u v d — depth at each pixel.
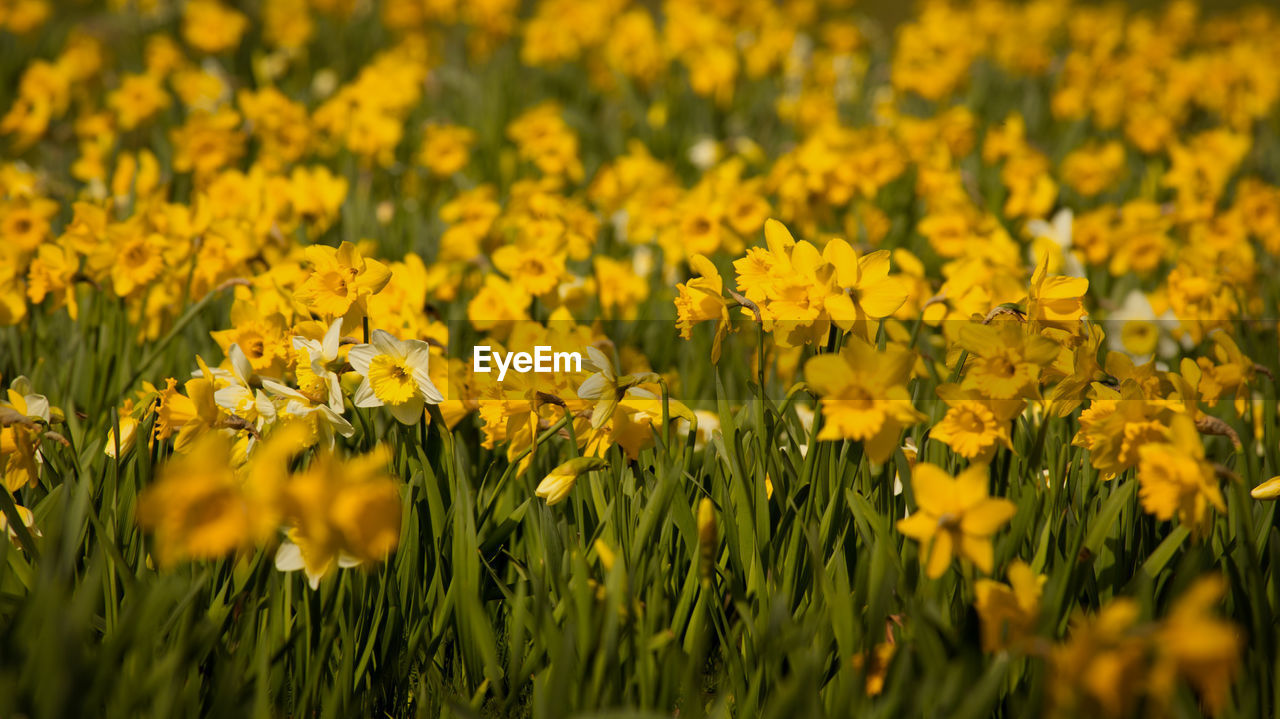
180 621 1.91
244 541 1.71
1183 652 1.61
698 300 2.01
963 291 2.24
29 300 2.58
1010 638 1.81
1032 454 1.92
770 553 2.01
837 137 3.75
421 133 4.81
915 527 1.79
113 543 1.95
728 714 1.98
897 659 1.86
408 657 1.99
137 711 1.84
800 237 3.37
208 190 3.28
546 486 1.98
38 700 1.76
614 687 1.88
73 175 4.14
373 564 1.97
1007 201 3.97
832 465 2.03
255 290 2.37
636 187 3.65
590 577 2.02
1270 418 2.12
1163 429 1.84
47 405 2.00
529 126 4.23
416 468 2.06
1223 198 4.34
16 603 1.87
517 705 2.02
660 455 2.08
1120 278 3.41
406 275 2.28
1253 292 2.75
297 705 1.94
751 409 2.13
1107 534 1.97
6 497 1.92
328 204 3.08
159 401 2.06
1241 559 1.97
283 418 1.96
